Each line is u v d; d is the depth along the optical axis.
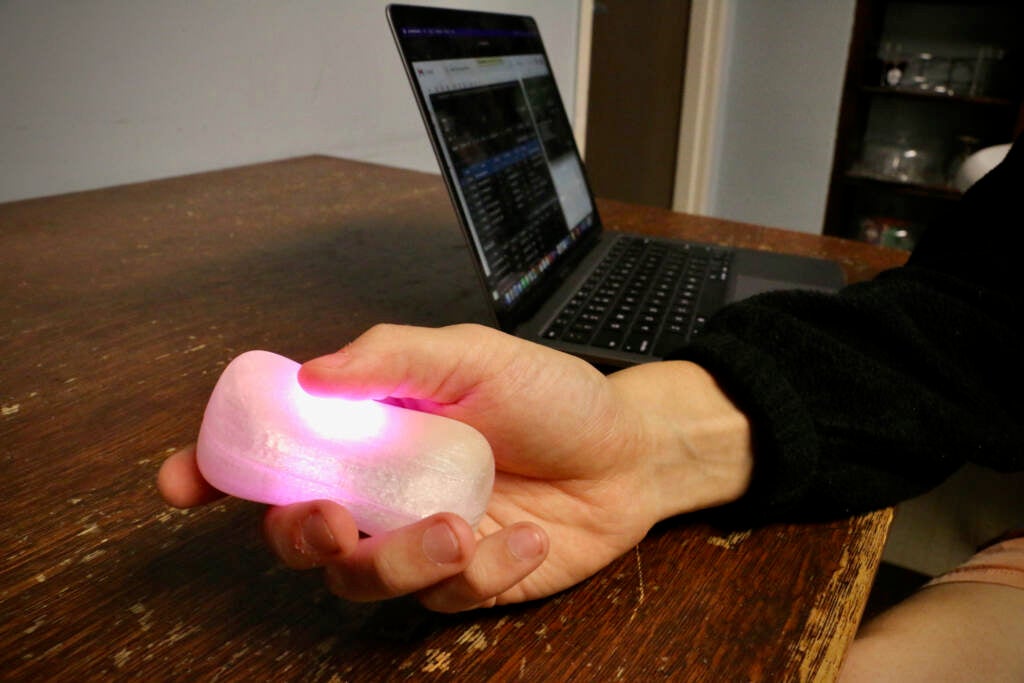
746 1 2.64
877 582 1.00
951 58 2.53
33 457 0.43
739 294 0.65
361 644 0.34
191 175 1.04
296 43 1.14
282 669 0.33
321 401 0.33
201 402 0.48
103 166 0.94
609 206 1.00
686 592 0.38
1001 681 0.42
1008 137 2.37
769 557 0.40
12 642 0.33
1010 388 0.44
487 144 0.60
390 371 0.33
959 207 0.54
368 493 0.32
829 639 0.36
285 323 0.58
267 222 0.83
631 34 2.68
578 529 0.38
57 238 0.74
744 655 0.35
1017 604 0.46
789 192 2.79
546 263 0.63
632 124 2.82
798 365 0.43
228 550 0.38
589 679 0.34
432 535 0.30
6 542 0.38
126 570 0.37
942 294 0.46
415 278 0.68
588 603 0.37
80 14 0.87
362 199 0.95
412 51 0.53
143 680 0.32
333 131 1.25
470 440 0.33
